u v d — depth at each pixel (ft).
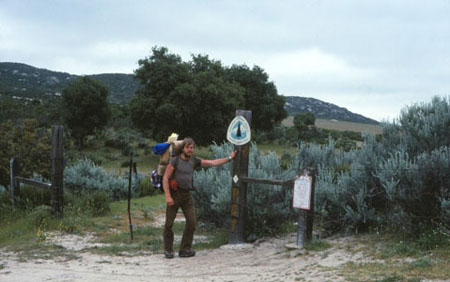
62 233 31.04
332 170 28.45
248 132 25.03
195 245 26.35
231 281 17.06
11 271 20.17
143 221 37.60
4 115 169.07
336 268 17.22
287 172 29.14
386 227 22.54
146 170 122.62
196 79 154.30
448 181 20.63
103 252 24.73
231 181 28.09
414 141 25.02
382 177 22.16
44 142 57.21
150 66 159.12
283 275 17.26
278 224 27.48
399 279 14.55
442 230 19.21
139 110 152.66
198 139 160.35
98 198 41.70
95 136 215.10
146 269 20.39
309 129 269.64
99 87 207.21
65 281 18.01
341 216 24.29
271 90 241.96
